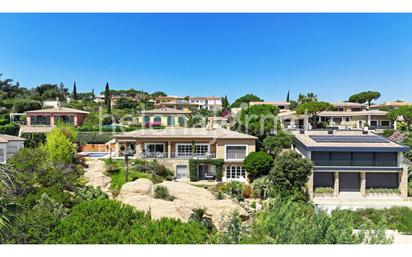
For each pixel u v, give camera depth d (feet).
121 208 45.16
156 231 38.19
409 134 165.37
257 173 111.24
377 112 228.43
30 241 40.22
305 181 101.35
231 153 118.73
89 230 39.27
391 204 102.06
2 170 41.22
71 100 343.46
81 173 99.35
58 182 78.33
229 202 70.79
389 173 115.14
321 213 41.78
